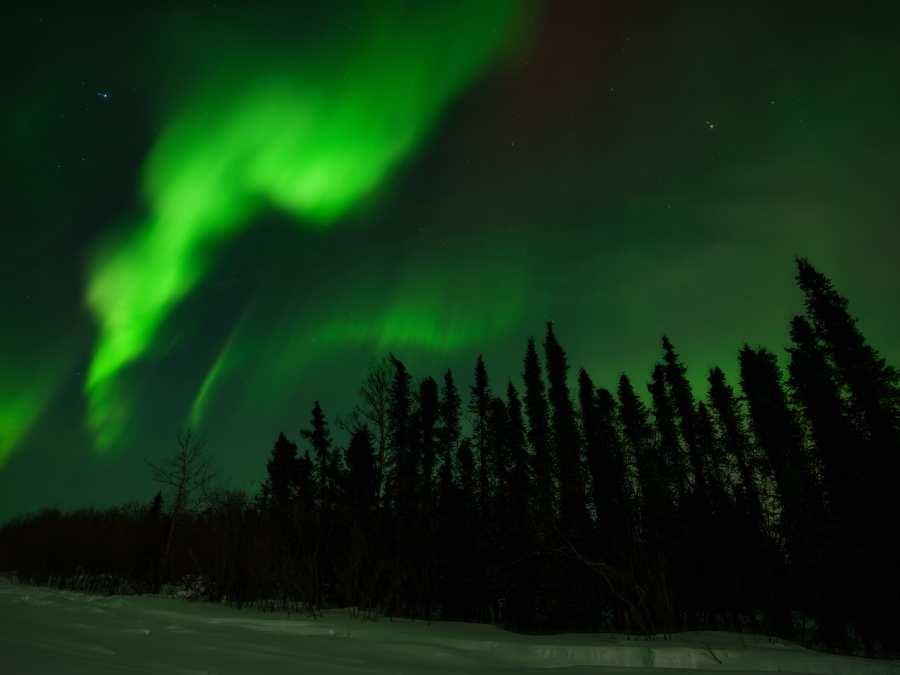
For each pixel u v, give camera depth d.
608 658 12.73
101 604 22.36
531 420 42.81
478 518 36.53
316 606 24.27
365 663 11.31
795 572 25.69
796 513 26.78
